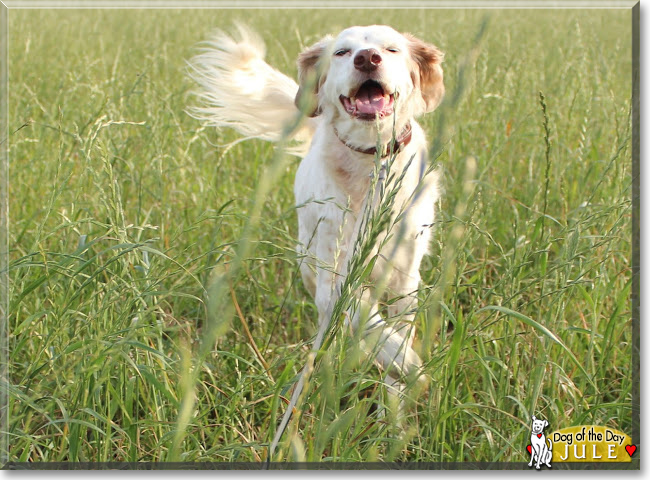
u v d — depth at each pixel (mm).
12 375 2955
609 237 2781
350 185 3406
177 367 2738
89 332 2645
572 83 6098
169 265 2932
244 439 2570
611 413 2818
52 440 2635
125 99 5156
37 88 6477
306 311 4230
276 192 5035
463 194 1586
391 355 2832
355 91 3258
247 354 3402
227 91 4594
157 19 10430
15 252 3973
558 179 4617
